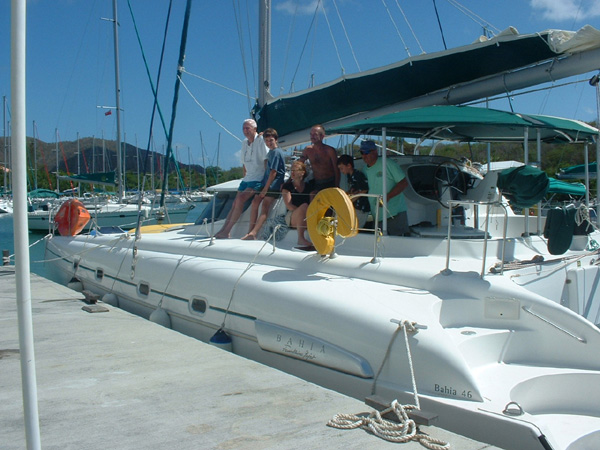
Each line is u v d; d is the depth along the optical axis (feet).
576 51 14.25
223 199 21.65
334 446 8.08
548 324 10.91
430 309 11.00
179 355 13.14
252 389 10.67
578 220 13.76
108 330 15.80
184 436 8.51
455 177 17.30
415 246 14.48
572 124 15.53
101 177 54.03
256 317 13.41
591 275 13.78
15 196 5.56
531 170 12.90
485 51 15.62
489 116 14.21
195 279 15.98
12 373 12.01
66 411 9.62
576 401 10.30
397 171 15.34
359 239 15.60
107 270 21.47
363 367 10.65
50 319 17.37
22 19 5.33
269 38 24.04
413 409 9.02
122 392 10.60
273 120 22.22
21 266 5.65
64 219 28.27
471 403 9.33
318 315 11.80
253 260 15.12
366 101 19.10
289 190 17.70
